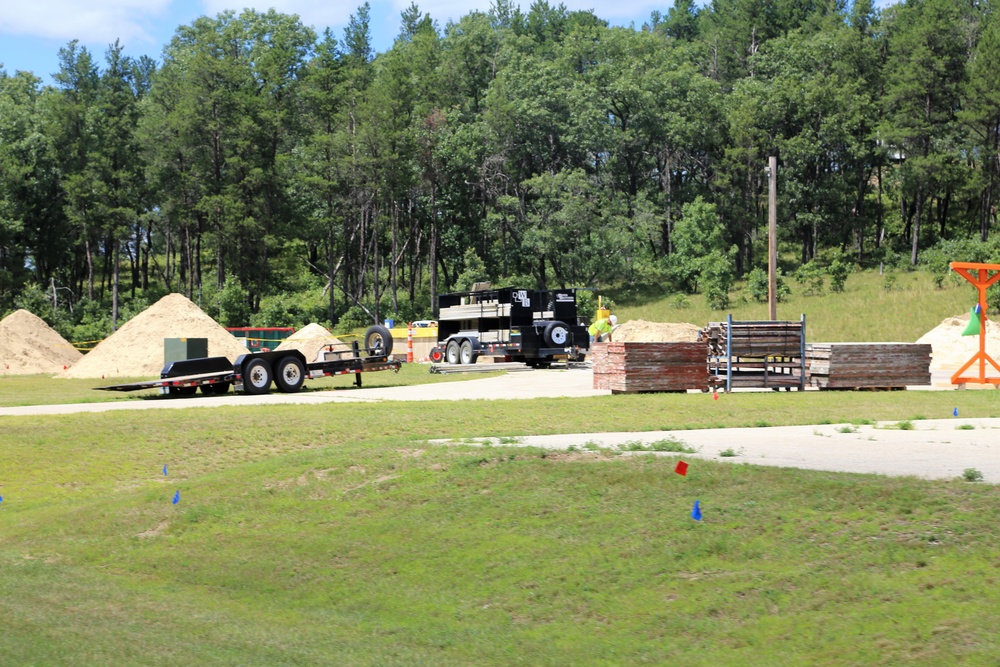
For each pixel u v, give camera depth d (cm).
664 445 1356
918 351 2577
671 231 9438
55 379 3931
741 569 874
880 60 9006
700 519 998
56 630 893
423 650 827
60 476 1797
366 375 3856
